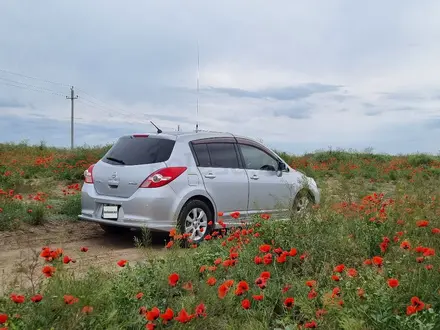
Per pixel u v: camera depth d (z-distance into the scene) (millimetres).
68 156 18594
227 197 8219
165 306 4184
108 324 3676
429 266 4199
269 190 8922
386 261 4781
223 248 6062
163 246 7758
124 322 3828
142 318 3824
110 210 7613
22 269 4629
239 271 4922
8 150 22859
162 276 4684
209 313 3955
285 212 7422
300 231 5824
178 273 4727
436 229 5438
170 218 7402
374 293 3799
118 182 7621
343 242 5555
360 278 4242
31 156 19688
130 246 7770
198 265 5324
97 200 7797
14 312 3592
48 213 9734
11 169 14789
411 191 8008
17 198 9891
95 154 19531
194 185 7734
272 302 4281
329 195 7777
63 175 15492
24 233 8414
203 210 7863
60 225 9219
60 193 12953
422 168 23203
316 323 3621
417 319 3381
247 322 3891
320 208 6691
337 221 6441
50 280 4055
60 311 3568
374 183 17359
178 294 4523
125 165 7703
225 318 3996
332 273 4609
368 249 5629
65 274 4188
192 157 7875
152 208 7309
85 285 4027
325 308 3869
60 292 3809
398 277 4391
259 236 6078
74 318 3439
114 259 6797
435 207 6852
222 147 8461
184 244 7465
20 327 3434
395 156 28203
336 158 27328
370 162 25219
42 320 3461
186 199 7555
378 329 3527
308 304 4023
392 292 3854
